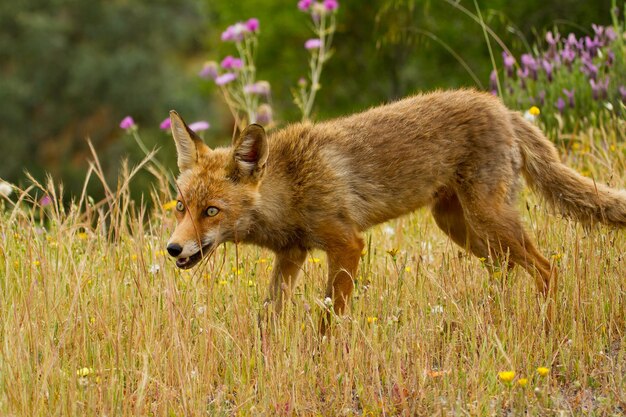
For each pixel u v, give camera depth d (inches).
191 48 2271.2
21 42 1983.3
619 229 430.6
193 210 386.3
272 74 1376.7
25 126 1987.0
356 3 1316.4
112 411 319.0
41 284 387.5
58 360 336.8
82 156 2025.1
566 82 650.2
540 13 1107.9
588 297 389.4
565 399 331.3
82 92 1982.0
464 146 429.4
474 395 326.6
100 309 378.9
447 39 1224.2
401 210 428.5
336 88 1364.4
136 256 415.8
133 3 2084.2
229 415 332.5
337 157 410.6
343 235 404.2
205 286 401.4
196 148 402.6
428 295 394.3
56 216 474.3
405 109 435.2
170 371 343.0
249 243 415.2
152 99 1985.7
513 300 390.0
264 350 348.2
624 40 663.1
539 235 443.2
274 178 403.5
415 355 351.9
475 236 435.5
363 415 321.7
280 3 1381.6
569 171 438.0
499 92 618.8
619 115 620.4
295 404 325.1
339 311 390.9
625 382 327.6
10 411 312.8
